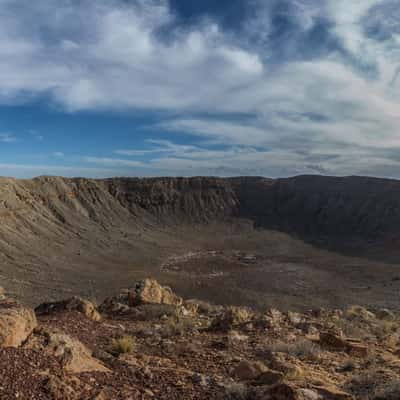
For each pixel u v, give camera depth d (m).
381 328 15.84
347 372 8.73
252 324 14.10
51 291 60.09
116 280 78.94
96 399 5.85
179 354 10.04
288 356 9.52
